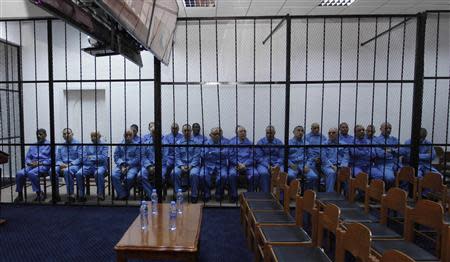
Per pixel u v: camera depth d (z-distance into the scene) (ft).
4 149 20.51
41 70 20.98
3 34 19.72
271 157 17.30
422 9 18.11
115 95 20.83
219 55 20.20
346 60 20.02
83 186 16.53
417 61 13.88
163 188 16.98
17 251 10.62
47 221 13.46
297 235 8.65
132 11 7.78
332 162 16.90
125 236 8.32
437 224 7.57
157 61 14.21
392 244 7.96
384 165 15.85
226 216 14.28
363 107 20.27
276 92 20.40
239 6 17.43
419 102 13.96
